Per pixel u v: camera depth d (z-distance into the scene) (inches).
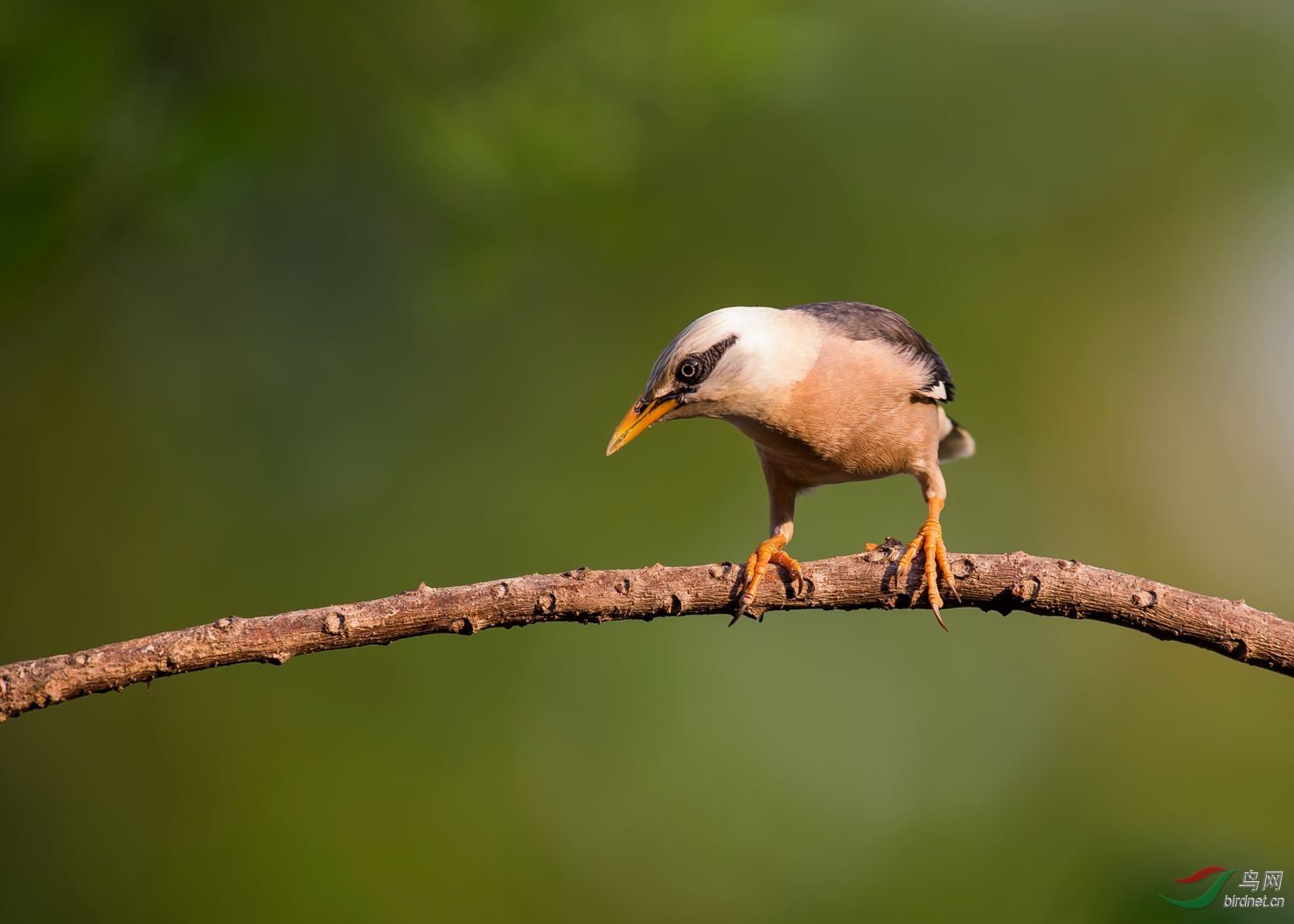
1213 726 677.9
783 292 661.3
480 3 408.5
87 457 608.1
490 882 583.2
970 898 615.2
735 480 670.5
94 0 377.1
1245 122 727.1
